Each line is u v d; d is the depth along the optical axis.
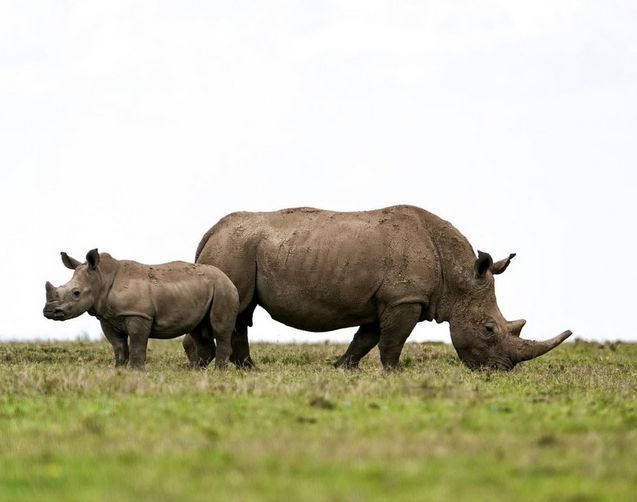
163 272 63.09
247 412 41.41
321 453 32.78
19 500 28.09
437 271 66.19
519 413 41.91
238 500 27.16
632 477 30.67
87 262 60.66
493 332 66.25
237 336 69.69
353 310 66.69
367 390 47.38
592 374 63.34
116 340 63.06
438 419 39.72
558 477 30.47
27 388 48.66
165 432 36.88
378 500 27.14
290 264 66.69
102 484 29.55
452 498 27.38
